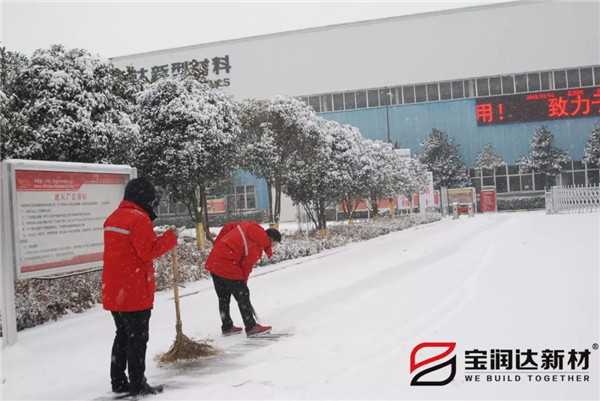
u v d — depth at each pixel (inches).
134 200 170.9
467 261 414.0
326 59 2142.0
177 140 500.7
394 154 1203.2
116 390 170.2
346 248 639.8
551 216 1059.9
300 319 258.5
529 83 2012.8
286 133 662.5
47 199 262.4
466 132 2037.4
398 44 2085.4
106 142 388.8
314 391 157.2
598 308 225.6
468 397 147.5
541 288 272.5
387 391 154.3
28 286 322.0
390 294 299.3
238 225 242.2
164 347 222.2
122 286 162.1
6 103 358.3
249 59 2206.0
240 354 205.2
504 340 193.5
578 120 1966.0
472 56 2031.3
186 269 418.0
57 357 213.6
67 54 401.1
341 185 741.3
